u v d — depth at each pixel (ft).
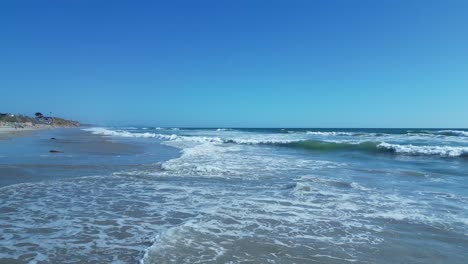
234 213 24.80
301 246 18.71
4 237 19.49
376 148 75.05
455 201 29.12
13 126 241.55
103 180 37.45
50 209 25.50
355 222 23.18
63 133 183.73
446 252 18.17
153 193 31.27
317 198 29.78
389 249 18.51
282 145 92.58
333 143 83.56
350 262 16.79
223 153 70.03
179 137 131.75
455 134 139.44
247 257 17.03
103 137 139.95
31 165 47.83
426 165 52.34
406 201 29.04
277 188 33.91
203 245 18.43
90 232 20.52
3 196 29.55
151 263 15.93
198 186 34.73
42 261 16.28
